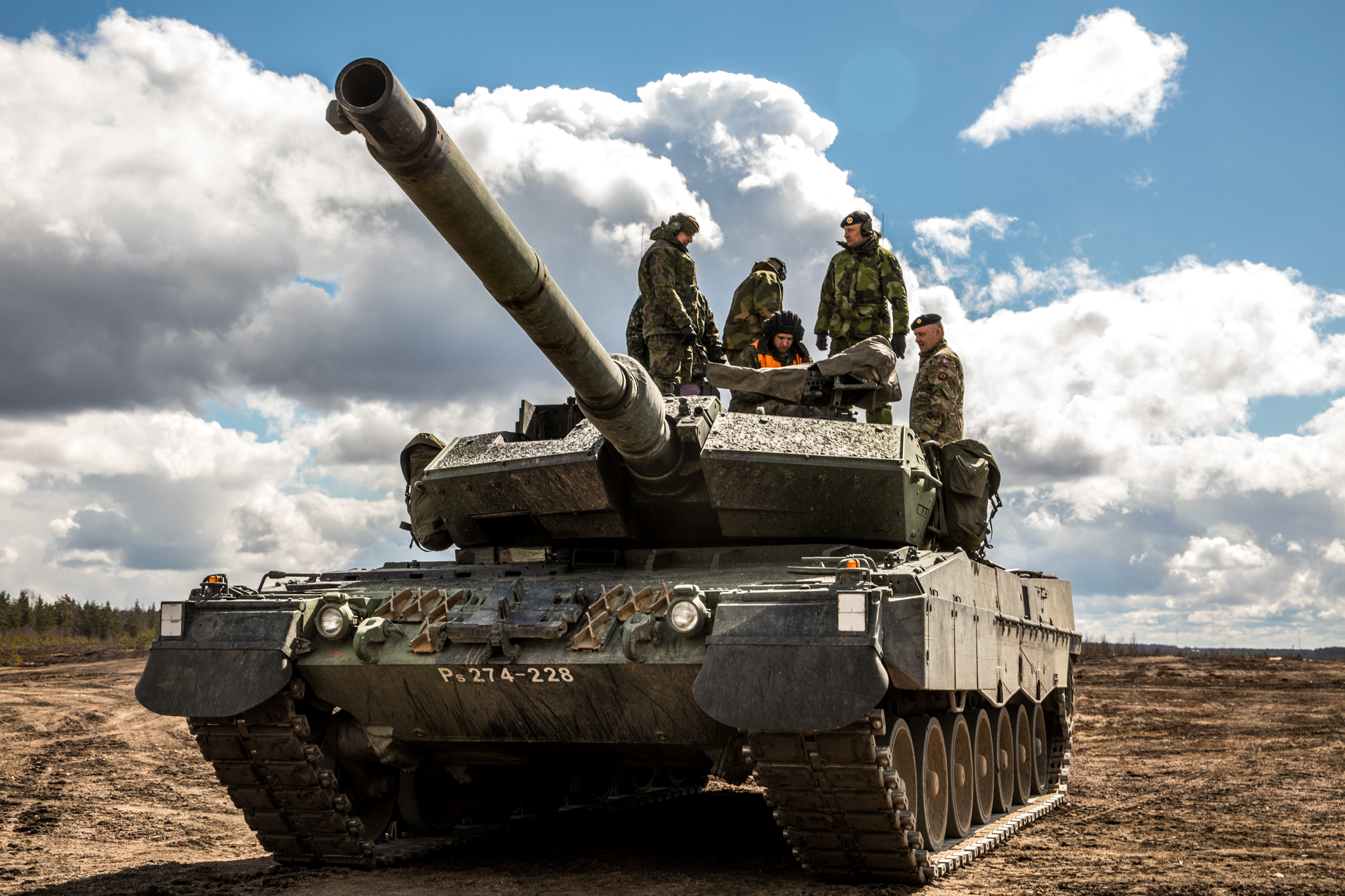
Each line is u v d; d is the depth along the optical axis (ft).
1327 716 81.61
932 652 26.81
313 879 29.96
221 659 29.09
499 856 33.71
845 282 48.83
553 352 25.00
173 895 27.89
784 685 24.82
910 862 27.86
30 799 44.27
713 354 50.14
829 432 34.22
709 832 38.70
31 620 291.38
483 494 35.60
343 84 17.54
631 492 34.73
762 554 33.73
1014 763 41.45
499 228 21.02
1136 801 45.50
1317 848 34.71
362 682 29.37
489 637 27.76
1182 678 130.41
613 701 27.99
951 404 43.93
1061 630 47.34
